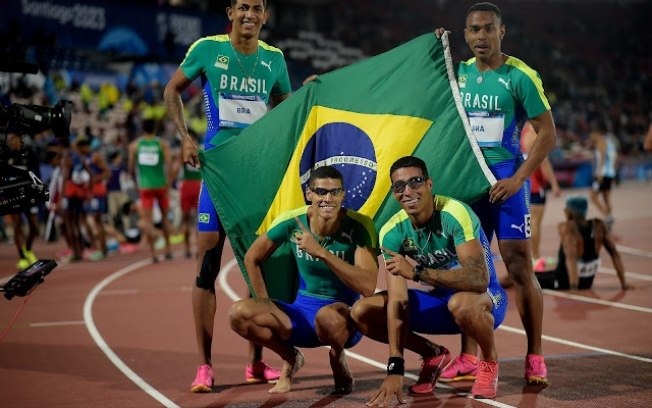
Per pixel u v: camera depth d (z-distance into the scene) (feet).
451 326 16.10
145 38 75.25
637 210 66.39
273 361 19.93
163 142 42.55
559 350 20.10
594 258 29.78
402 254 16.31
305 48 102.17
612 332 22.31
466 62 17.75
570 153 100.68
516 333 22.47
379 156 17.65
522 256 17.02
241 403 15.88
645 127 123.85
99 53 76.79
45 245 53.16
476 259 15.19
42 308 28.45
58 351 21.42
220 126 17.54
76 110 69.72
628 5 149.38
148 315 26.86
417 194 15.17
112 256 46.09
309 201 17.65
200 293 17.21
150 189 42.34
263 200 17.52
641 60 140.36
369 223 16.19
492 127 17.25
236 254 17.54
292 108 17.65
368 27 116.37
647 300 27.48
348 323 15.87
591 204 73.31
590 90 128.88
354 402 15.69
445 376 17.46
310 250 15.44
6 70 15.92
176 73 17.48
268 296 17.26
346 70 17.93
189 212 43.73
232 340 22.47
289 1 105.19
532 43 133.80
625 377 17.11
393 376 14.99
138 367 19.45
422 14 125.08
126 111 72.49
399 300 15.37
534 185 34.45
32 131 15.05
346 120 17.76
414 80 17.70
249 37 17.31
